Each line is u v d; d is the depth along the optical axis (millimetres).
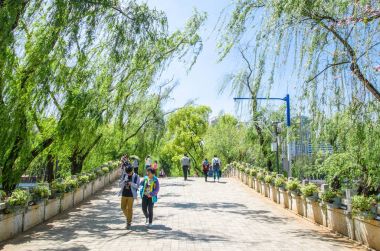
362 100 8320
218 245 9500
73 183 16922
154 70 16312
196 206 17562
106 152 29547
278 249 9086
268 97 9422
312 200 13219
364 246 9422
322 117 9352
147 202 12398
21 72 11766
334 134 9609
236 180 31844
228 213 15555
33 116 12820
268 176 20141
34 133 13898
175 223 13125
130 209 12023
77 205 17969
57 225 12625
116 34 14055
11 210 10109
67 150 19328
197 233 11250
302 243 9883
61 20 12195
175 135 53844
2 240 9867
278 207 17438
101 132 21797
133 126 29797
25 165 13336
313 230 11984
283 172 21344
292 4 8570
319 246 9492
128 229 11914
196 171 57812
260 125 21094
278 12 9008
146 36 14633
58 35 12156
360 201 9508
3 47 10680
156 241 9977
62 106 13219
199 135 53750
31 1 12086
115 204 18391
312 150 10953
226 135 43906
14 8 11023
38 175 19109
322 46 8938
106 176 28547
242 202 19125
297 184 15570
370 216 9047
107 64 14500
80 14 12570
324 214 12383
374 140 8656
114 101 15820
